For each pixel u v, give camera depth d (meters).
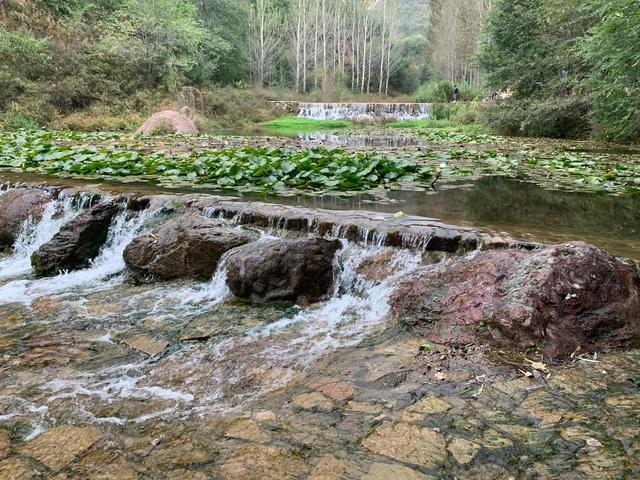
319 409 2.03
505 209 4.39
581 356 2.34
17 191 5.18
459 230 3.39
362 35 43.56
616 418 1.87
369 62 41.12
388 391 2.14
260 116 25.70
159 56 21.52
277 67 38.59
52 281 3.90
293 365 2.45
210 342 2.75
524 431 1.82
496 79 15.72
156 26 22.08
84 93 18.11
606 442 1.74
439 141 12.41
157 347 2.70
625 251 3.05
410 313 2.84
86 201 4.87
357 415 1.97
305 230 3.82
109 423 1.99
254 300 3.33
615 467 1.61
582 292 2.51
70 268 4.16
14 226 4.93
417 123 24.22
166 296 3.47
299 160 6.51
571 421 1.87
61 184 5.37
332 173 6.00
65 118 16.84
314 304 3.27
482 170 7.15
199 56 25.77
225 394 2.21
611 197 5.06
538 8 14.17
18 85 16.42
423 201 4.74
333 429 1.88
